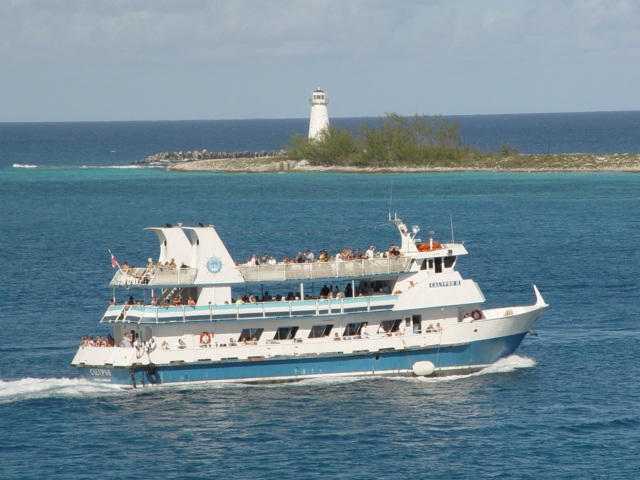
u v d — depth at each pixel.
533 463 140.00
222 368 176.75
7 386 175.25
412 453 144.00
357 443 148.00
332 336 182.38
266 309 179.12
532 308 195.38
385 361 181.38
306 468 138.75
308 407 164.62
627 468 137.88
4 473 137.38
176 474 136.88
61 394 171.88
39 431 154.00
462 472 137.12
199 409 163.88
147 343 173.88
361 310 181.25
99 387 176.00
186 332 177.50
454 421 157.25
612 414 159.62
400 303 182.50
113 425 156.50
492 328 184.75
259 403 166.88
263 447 146.62
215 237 178.25
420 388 175.25
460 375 184.25
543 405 164.88
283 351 177.50
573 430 152.62
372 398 169.25
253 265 180.12
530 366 189.38
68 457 143.25
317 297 187.25
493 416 159.50
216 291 179.25
